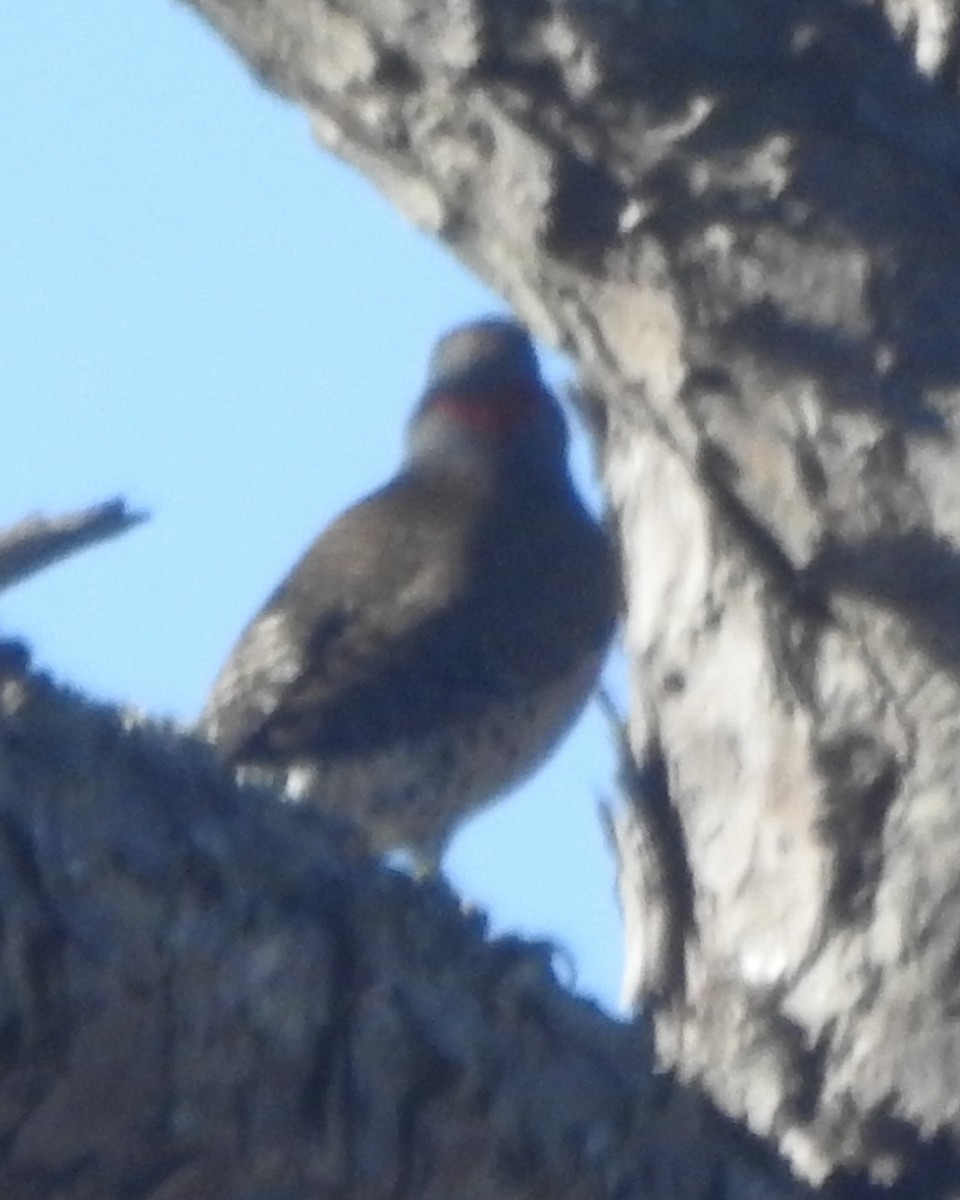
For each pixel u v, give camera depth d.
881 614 8.27
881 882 8.59
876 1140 8.42
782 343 7.88
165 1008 5.91
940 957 8.46
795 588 8.44
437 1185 6.30
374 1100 6.23
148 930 5.91
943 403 7.84
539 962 6.70
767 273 7.82
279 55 8.13
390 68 7.90
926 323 7.79
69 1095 5.84
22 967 5.75
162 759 6.16
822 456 8.01
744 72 7.63
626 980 9.30
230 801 6.23
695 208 7.77
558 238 7.94
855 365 7.86
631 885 9.37
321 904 6.24
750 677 8.91
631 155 7.73
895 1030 8.48
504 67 7.70
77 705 6.12
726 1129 7.07
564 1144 6.55
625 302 8.02
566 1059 6.67
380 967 6.29
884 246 7.74
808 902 8.72
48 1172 5.88
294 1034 6.11
